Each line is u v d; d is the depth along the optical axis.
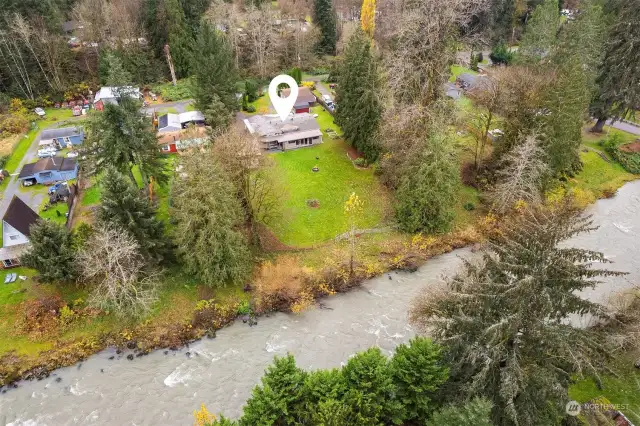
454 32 40.59
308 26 92.06
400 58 41.22
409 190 42.09
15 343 32.75
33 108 69.25
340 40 89.00
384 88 48.44
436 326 23.66
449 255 41.81
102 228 32.19
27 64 69.69
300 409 22.70
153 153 43.44
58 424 28.20
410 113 40.84
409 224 42.91
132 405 29.27
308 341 33.75
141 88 76.38
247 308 36.06
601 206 48.22
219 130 47.28
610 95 54.34
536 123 44.16
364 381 22.48
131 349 33.19
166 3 75.50
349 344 33.41
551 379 19.20
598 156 55.41
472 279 22.97
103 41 75.62
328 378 22.92
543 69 51.00
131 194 33.25
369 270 39.69
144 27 78.75
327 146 59.34
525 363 20.44
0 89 68.50
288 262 39.69
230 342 33.78
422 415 23.00
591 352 19.89
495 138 52.53
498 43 89.00
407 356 22.78
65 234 34.72
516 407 19.84
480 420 17.20
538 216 23.25
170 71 79.75
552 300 18.73
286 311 36.28
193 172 33.59
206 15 85.12
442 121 40.34
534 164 42.03
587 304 18.92
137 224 33.94
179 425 28.02
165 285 37.16
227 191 34.81
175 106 71.81
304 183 50.88
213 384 30.61
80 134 58.94
